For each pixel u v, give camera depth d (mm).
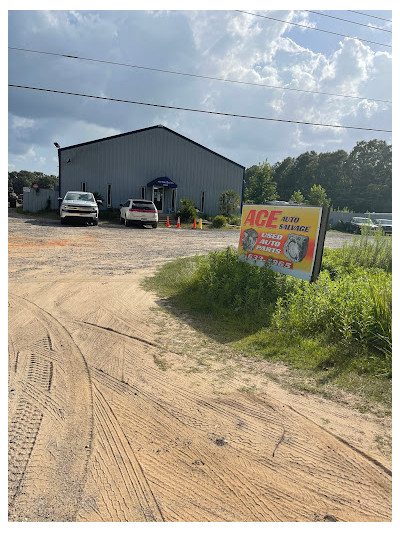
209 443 2949
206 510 2293
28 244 13367
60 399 3514
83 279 8578
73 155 28312
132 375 4074
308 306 5797
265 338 5250
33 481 2475
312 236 6934
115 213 27234
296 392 3842
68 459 2699
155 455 2781
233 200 31812
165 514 2248
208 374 4188
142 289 7938
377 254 11266
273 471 2666
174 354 4711
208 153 31828
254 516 2260
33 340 4941
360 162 104750
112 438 2957
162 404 3506
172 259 11883
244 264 8391
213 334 5477
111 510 2264
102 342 4996
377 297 5445
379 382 4059
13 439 2902
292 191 105000
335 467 2734
